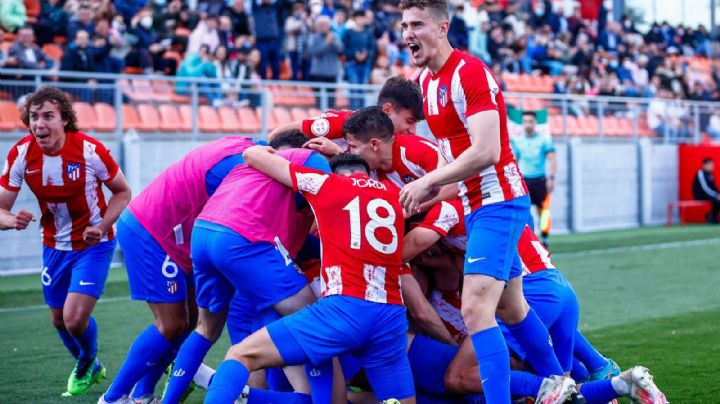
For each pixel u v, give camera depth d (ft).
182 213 16.57
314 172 14.96
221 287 15.64
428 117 15.35
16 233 39.65
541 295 16.78
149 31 47.88
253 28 52.24
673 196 68.49
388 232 14.78
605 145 63.16
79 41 42.83
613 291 32.96
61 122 18.67
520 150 42.16
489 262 14.60
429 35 14.70
